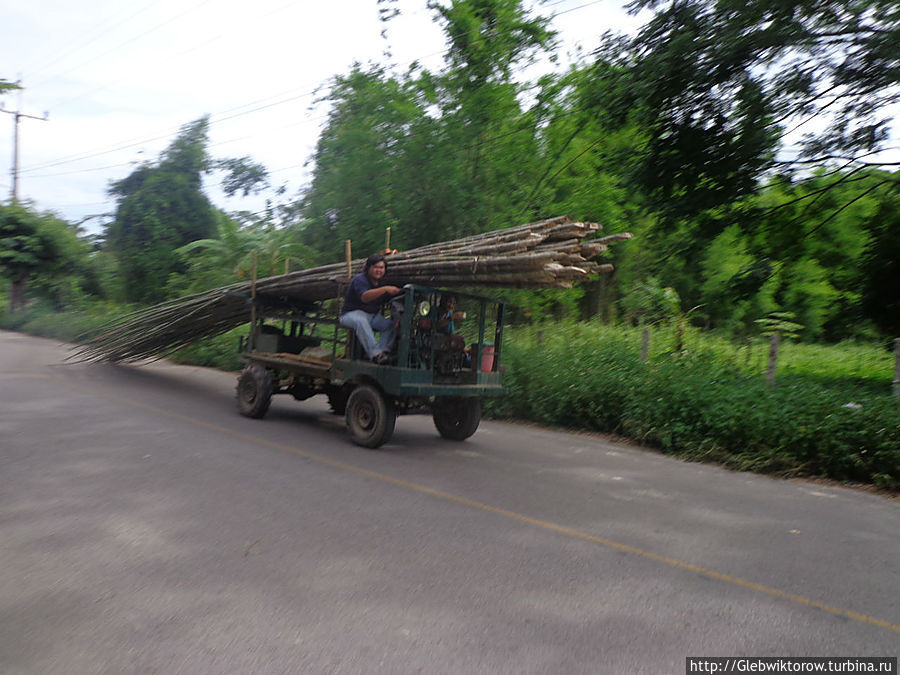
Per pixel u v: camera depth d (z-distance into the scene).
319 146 18.72
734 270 19.16
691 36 11.75
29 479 6.41
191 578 4.23
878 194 14.78
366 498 6.20
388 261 9.12
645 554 4.99
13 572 4.27
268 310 11.09
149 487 6.27
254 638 3.47
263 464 7.35
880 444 7.71
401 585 4.21
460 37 16.09
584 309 22.06
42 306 31.78
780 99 12.18
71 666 3.17
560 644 3.52
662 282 19.97
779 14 11.16
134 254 29.48
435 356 8.67
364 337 8.66
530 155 16.75
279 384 10.67
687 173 12.97
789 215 14.70
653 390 10.06
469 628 3.66
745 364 11.81
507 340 13.34
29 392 11.83
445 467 7.67
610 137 16.31
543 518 5.80
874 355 14.71
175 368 17.30
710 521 5.95
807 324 19.88
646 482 7.41
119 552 4.63
